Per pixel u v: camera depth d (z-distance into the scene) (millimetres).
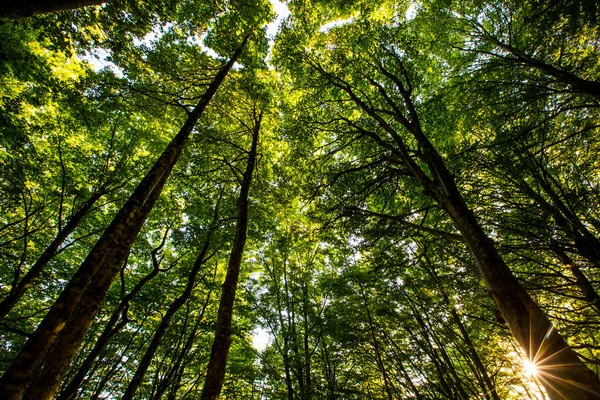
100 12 6434
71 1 3551
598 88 4922
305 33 9727
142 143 10906
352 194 8727
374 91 10133
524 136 6168
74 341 3721
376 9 9258
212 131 11086
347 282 12156
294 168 11086
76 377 6352
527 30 7449
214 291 12266
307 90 10586
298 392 12172
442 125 8898
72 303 3334
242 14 8359
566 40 6504
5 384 2555
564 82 5910
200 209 11297
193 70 8984
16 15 3238
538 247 5664
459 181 7496
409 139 9875
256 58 9508
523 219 6391
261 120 11953
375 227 8312
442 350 9391
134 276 11625
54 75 8867
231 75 9523
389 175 7941
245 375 12375
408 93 8406
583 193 6055
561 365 3361
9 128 7996
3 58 7410
